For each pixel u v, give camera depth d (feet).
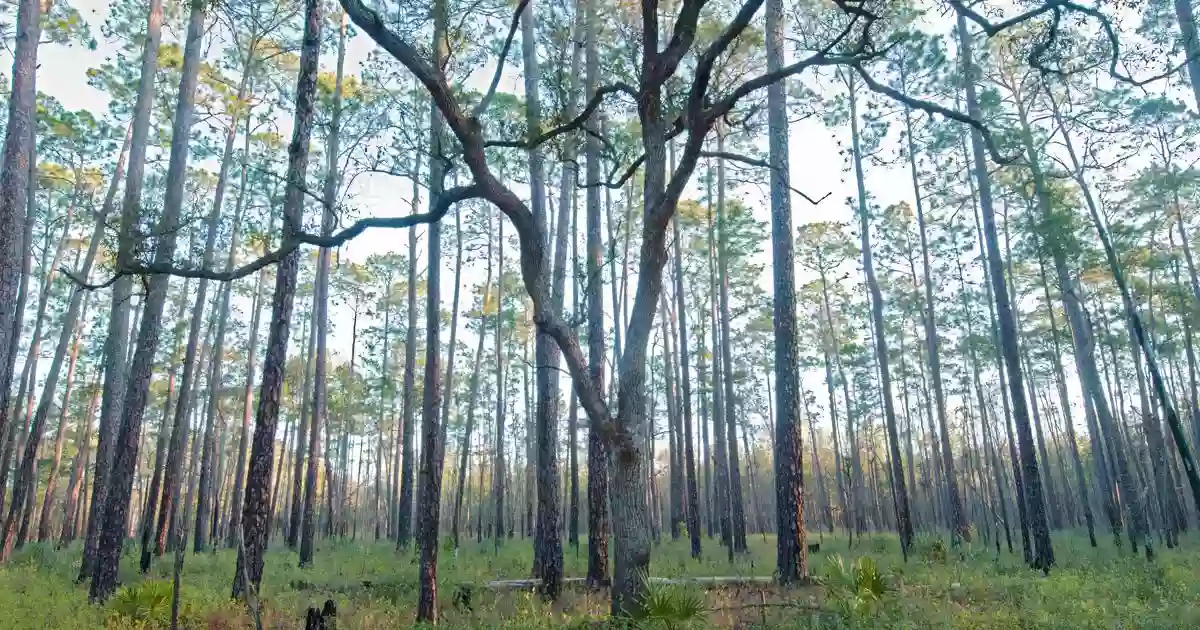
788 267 48.57
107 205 71.97
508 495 148.97
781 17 51.42
